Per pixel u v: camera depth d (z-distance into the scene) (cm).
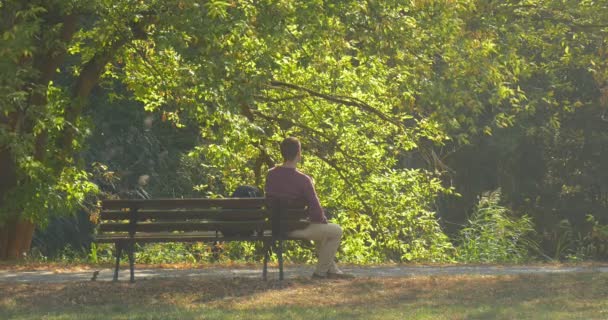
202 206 2425
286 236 2455
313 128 5247
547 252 8475
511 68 5225
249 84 3503
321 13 3609
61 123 3403
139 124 5859
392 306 2055
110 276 2612
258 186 5212
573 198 8594
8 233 3847
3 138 3184
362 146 5325
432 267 3002
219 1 3100
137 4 3344
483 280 2491
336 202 5462
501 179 8312
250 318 1877
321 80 4928
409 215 5375
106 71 4572
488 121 7612
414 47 4084
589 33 5012
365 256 5344
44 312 1969
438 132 5159
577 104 6247
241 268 2908
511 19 4812
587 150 8381
